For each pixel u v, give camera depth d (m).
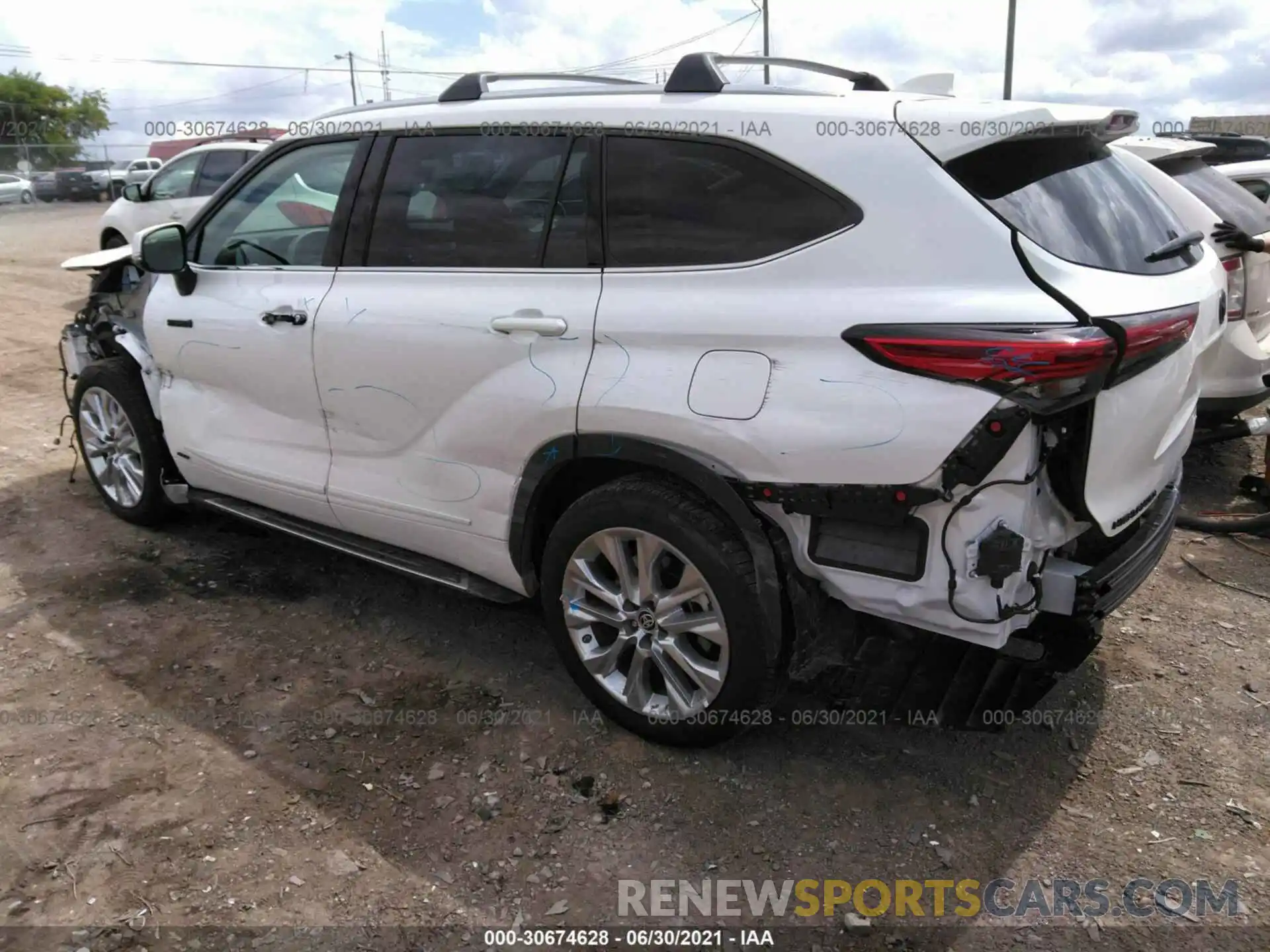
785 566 2.55
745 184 2.56
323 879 2.43
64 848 2.50
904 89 2.91
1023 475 2.21
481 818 2.66
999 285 2.24
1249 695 3.24
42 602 3.81
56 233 19.05
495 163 3.01
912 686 2.71
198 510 4.74
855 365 2.32
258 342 3.58
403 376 3.15
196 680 3.29
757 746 2.96
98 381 4.40
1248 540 4.46
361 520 3.50
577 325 2.74
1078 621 2.47
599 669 2.96
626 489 2.74
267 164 3.69
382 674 3.37
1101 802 2.75
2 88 53.56
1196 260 2.95
